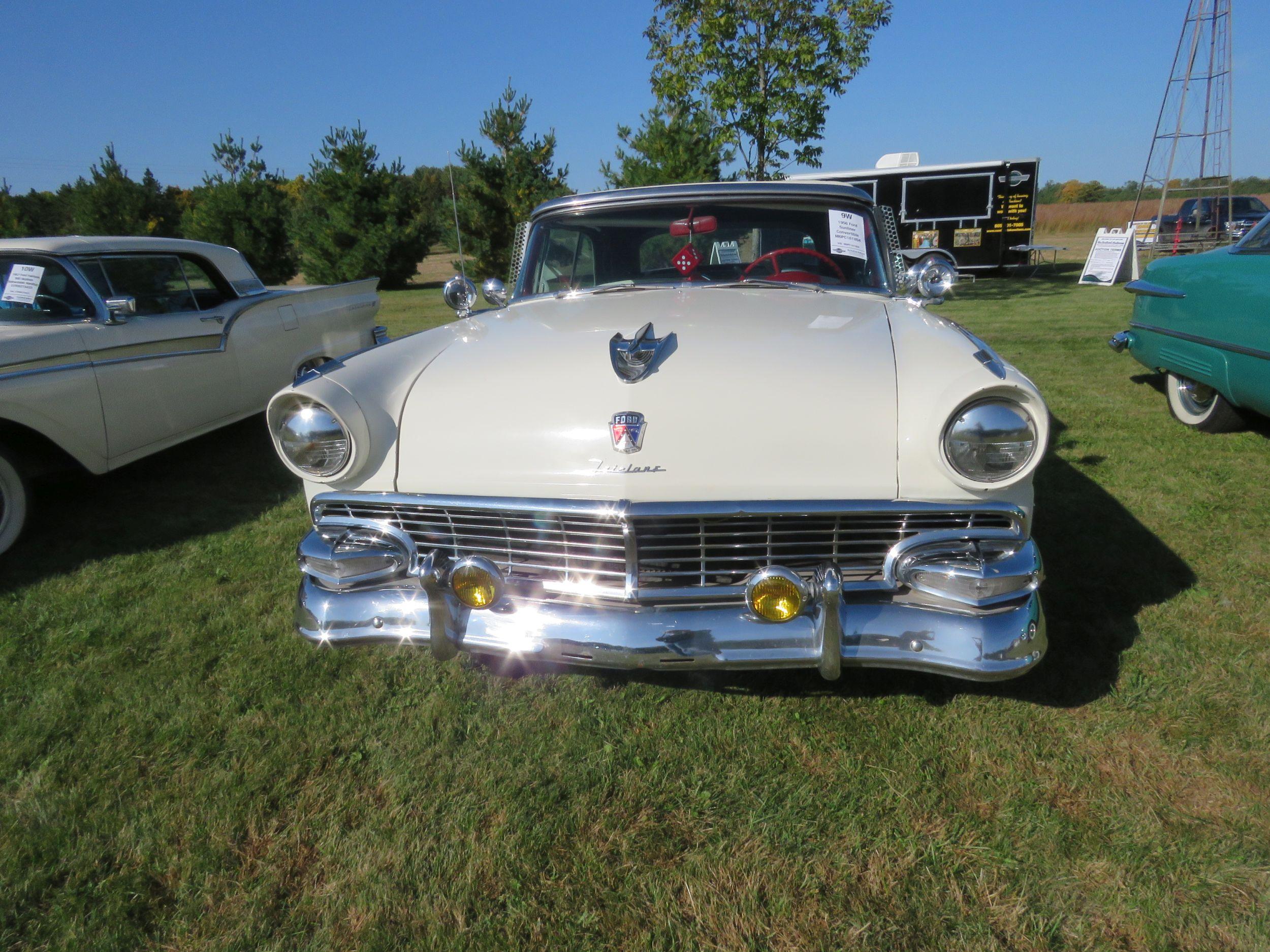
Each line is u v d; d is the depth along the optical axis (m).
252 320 5.23
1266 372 4.01
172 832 2.00
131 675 2.73
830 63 12.08
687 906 1.74
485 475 2.07
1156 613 2.82
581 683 2.55
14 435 3.90
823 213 3.15
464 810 2.03
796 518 1.98
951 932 1.65
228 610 3.19
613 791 2.08
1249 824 1.87
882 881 1.77
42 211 28.28
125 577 3.54
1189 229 19.25
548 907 1.75
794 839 1.90
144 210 23.66
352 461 2.14
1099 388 6.36
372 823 2.00
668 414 2.01
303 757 2.26
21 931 1.74
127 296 4.46
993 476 1.91
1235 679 2.41
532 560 2.17
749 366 2.11
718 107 12.26
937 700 2.38
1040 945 1.61
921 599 2.03
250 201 22.33
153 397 4.47
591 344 2.33
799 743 2.22
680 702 2.43
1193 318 4.63
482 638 2.12
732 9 11.87
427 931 1.70
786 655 2.00
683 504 1.94
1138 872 1.75
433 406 2.22
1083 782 2.02
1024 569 1.98
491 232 21.33
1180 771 2.05
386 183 21.97
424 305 16.52
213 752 2.30
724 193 3.20
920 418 1.95
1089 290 14.46
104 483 4.90
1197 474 4.25
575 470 2.00
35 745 2.35
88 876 1.88
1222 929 1.61
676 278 3.28
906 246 17.41
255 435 5.95
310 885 1.83
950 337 2.24
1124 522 3.64
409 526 2.21
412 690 2.56
